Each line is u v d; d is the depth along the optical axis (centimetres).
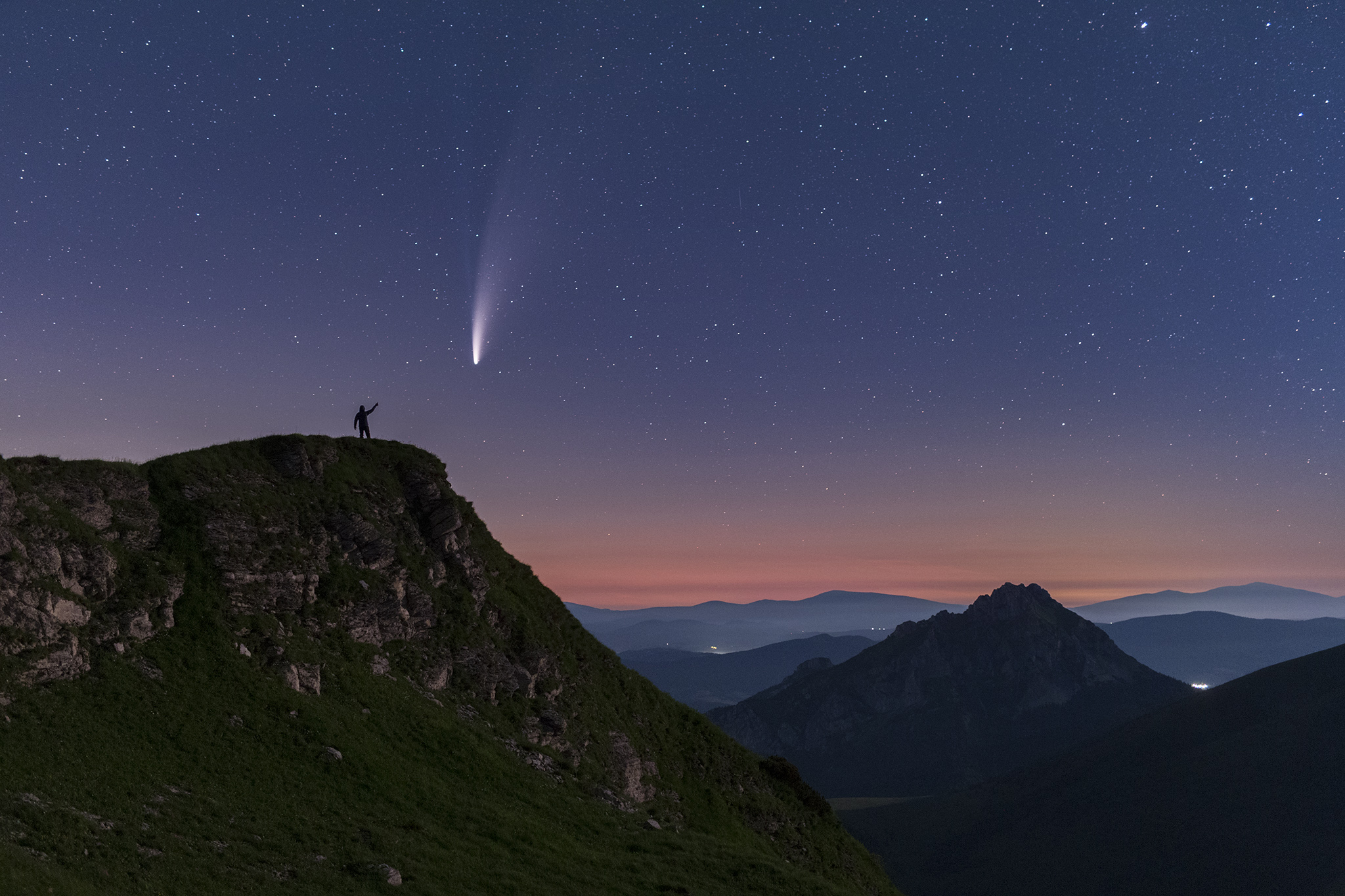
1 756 2955
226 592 4678
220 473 5416
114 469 4828
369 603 5469
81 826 2747
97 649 3844
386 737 4584
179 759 3522
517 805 4659
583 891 3897
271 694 4241
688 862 4759
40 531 4038
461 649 5853
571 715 6197
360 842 3528
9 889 2162
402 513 6353
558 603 7431
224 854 3019
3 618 3547
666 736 7212
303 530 5519
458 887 3481
